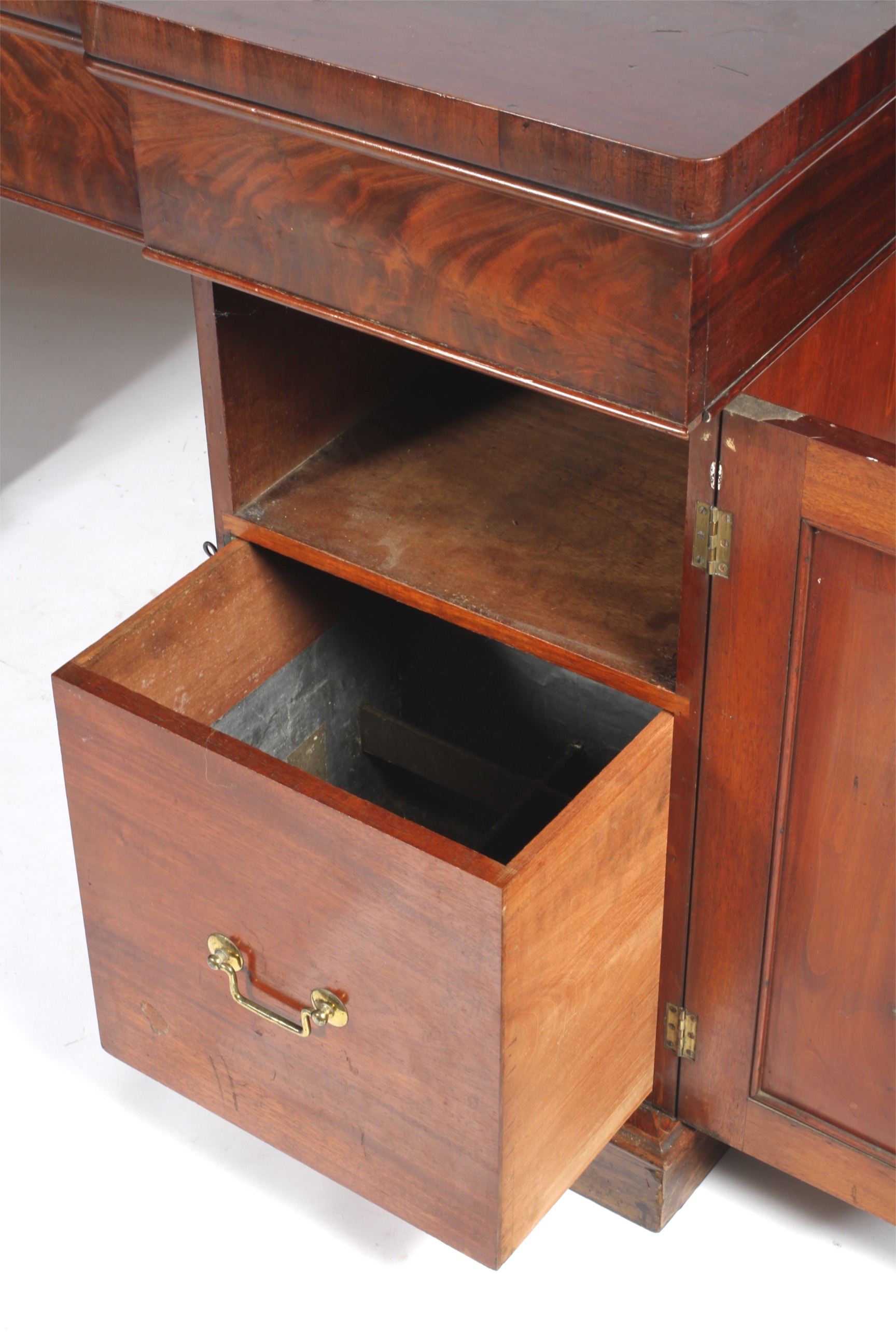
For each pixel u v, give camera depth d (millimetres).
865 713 1169
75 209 1385
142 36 1145
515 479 1554
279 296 1221
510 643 1384
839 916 1277
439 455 1580
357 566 1447
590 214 999
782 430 1084
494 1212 1280
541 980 1189
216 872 1289
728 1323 1476
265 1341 1470
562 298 1066
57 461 2588
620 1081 1413
